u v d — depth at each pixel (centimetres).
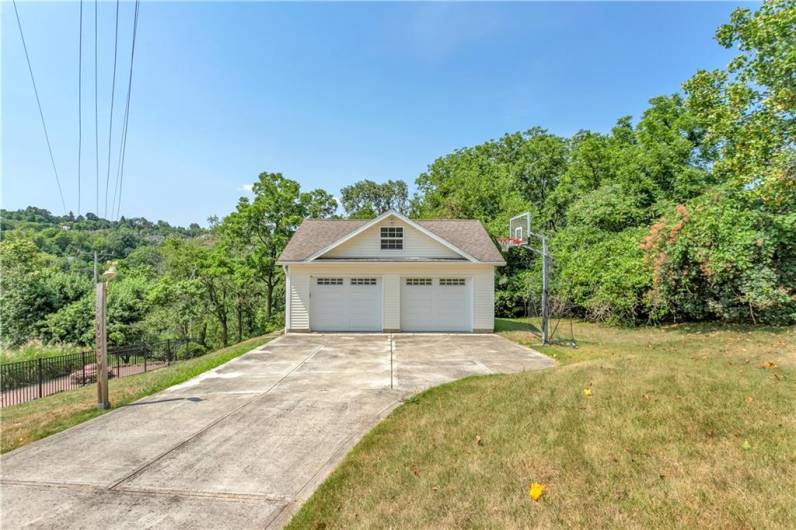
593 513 304
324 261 1405
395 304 1427
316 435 492
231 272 2238
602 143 2362
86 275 2481
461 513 311
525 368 834
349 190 4538
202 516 327
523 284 2047
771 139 1122
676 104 1914
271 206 2219
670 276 1285
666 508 305
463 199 2642
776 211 1177
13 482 385
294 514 327
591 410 491
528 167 2834
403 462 399
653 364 680
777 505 301
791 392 516
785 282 1149
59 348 1842
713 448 389
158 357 1922
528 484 348
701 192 1672
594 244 1684
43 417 588
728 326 1245
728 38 1219
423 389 682
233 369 855
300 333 1409
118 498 355
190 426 528
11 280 2039
